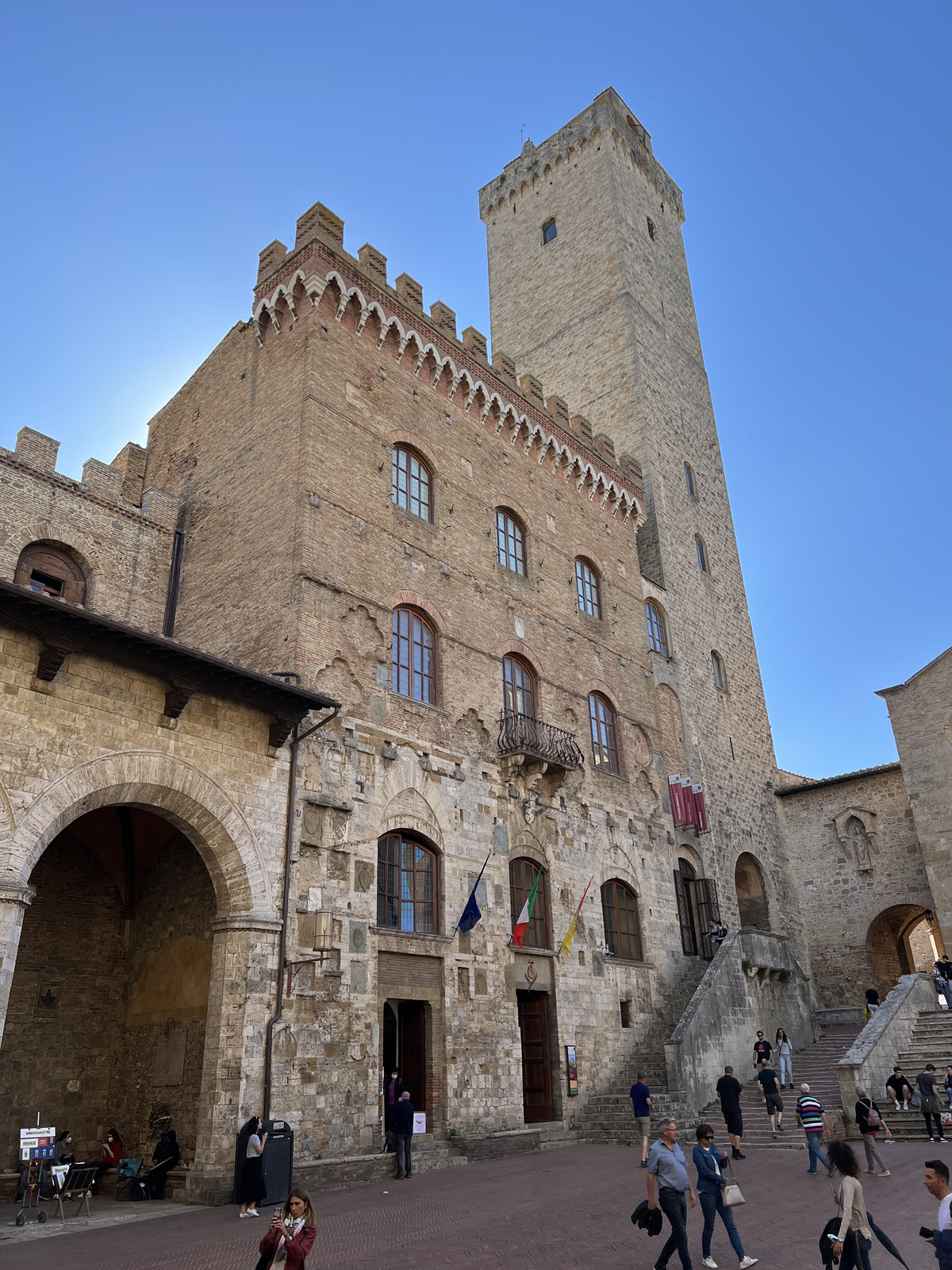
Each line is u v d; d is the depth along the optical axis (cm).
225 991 1933
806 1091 1983
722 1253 1277
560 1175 1986
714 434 5188
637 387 4572
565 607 3425
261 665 2434
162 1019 2234
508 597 3145
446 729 2705
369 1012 2178
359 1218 1576
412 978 2353
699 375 5278
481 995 2517
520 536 3366
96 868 2466
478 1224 1491
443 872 2531
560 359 4959
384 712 2523
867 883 4088
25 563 2639
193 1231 1529
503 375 3472
